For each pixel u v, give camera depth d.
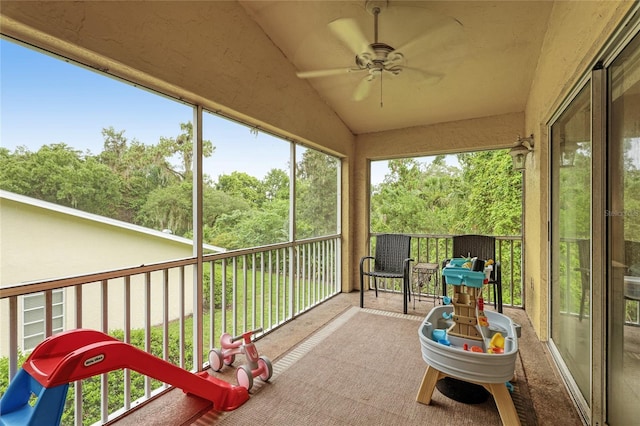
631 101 1.27
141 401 1.88
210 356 2.30
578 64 1.67
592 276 1.57
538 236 2.75
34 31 1.40
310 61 3.14
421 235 4.29
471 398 1.83
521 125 3.64
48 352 1.30
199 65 2.17
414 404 1.83
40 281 1.45
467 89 3.36
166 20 1.95
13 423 1.17
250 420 1.72
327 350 2.57
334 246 4.39
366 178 4.58
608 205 1.49
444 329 2.08
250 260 3.43
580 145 1.86
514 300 4.30
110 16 1.65
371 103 3.79
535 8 2.30
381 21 2.41
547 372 2.19
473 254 3.62
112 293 2.11
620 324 1.38
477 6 2.32
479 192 4.75
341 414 1.75
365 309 3.68
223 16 2.37
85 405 1.94
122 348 1.37
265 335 2.92
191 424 1.70
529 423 1.67
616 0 1.20
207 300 2.78
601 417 1.53
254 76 2.68
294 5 2.50
